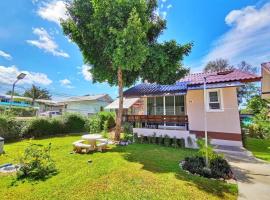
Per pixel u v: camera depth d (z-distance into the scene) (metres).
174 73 12.33
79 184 5.36
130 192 4.83
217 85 11.96
